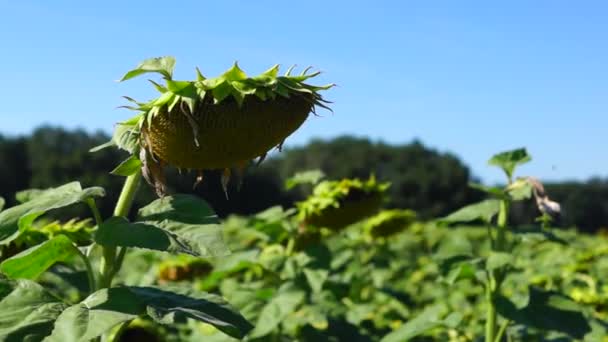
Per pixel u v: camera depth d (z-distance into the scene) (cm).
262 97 160
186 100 159
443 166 2938
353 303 377
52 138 2508
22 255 173
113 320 160
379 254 442
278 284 307
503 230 248
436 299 440
